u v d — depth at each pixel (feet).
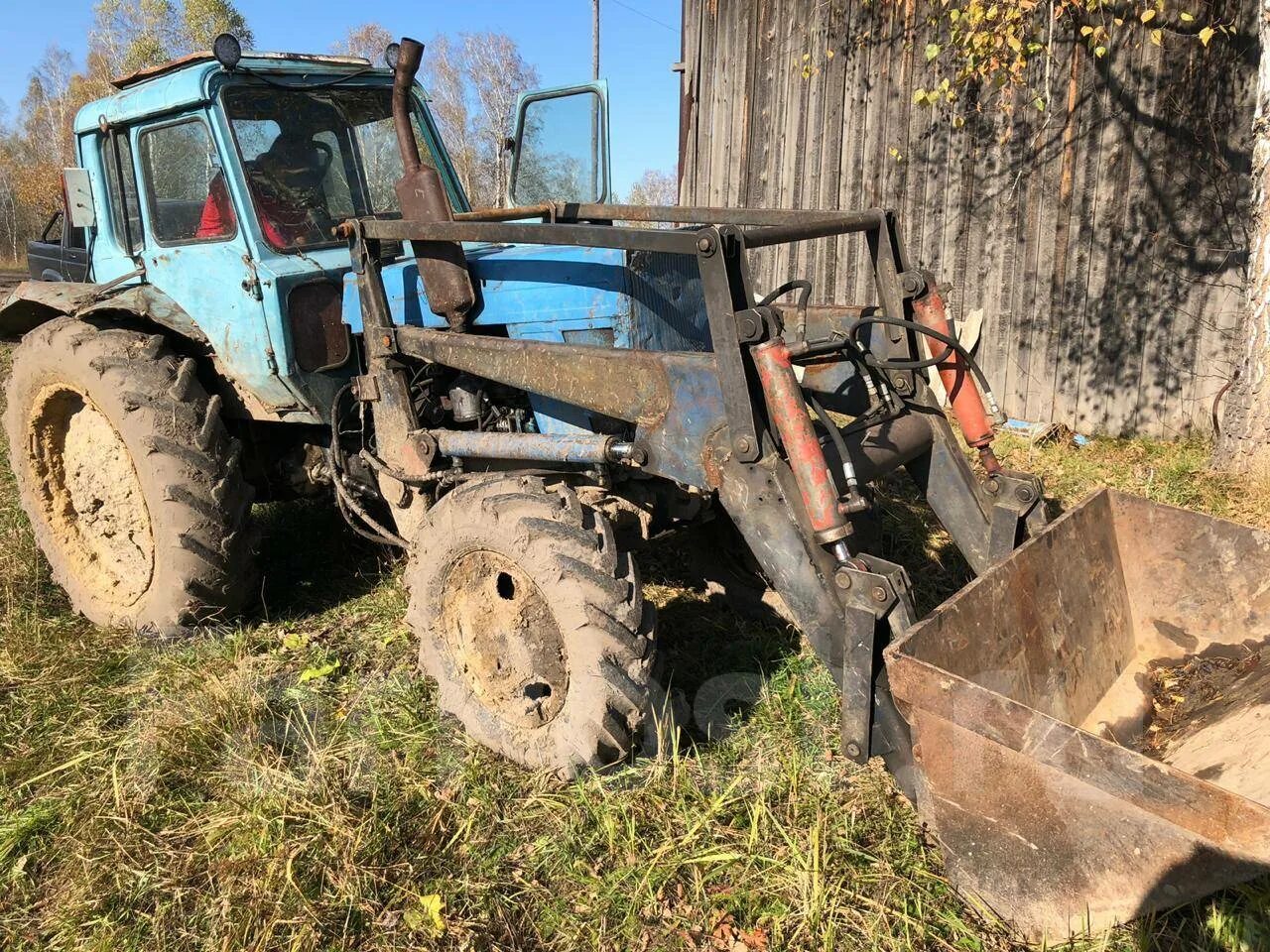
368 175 12.98
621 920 7.25
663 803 8.34
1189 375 18.98
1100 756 5.97
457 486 9.48
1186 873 5.86
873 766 8.82
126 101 12.18
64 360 11.71
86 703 10.46
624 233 7.86
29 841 8.40
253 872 7.79
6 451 19.01
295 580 13.76
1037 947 6.71
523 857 8.00
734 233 7.53
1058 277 20.42
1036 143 20.16
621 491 10.32
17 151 135.33
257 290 11.05
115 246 13.51
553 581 8.11
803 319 9.07
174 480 11.10
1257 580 9.04
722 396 7.85
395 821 8.37
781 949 6.85
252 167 11.51
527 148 13.74
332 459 11.60
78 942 7.32
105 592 12.54
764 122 25.86
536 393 9.20
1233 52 17.35
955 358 9.23
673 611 12.30
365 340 10.52
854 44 22.84
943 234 22.22
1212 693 8.64
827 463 8.53
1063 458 18.42
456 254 9.75
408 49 9.48
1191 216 18.42
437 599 9.31
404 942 7.13
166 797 8.88
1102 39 18.61
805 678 10.48
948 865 7.07
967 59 16.89
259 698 10.14
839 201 24.09
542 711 8.66
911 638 6.88
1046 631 8.57
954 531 9.71
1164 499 15.56
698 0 28.17
